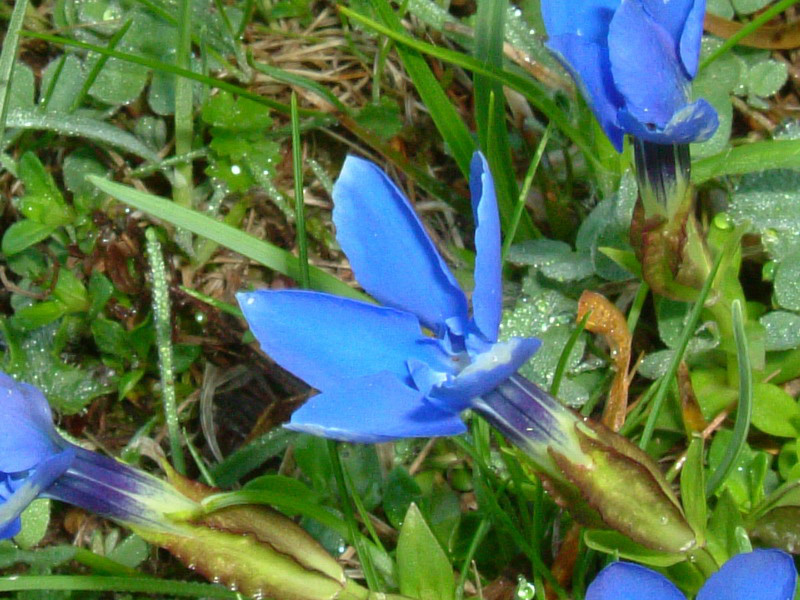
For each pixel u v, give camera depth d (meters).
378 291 0.10
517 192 0.16
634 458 0.11
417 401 0.10
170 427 0.15
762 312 0.15
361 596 0.12
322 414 0.09
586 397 0.15
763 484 0.14
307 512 0.13
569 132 0.15
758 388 0.14
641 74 0.10
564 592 0.13
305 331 0.10
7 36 0.15
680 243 0.12
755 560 0.10
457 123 0.16
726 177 0.16
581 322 0.14
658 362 0.15
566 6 0.11
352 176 0.10
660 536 0.11
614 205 0.15
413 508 0.12
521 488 0.14
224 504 0.12
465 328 0.10
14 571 0.15
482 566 0.15
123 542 0.15
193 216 0.14
